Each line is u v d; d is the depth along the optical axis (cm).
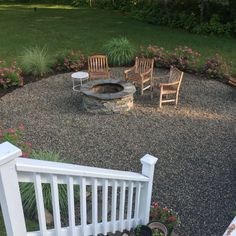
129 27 1589
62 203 443
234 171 571
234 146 654
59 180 266
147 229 390
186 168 581
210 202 493
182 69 1067
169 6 1652
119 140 677
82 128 725
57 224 276
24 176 236
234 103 850
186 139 681
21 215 231
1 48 1294
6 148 214
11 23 1684
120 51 1123
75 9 1989
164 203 490
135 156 621
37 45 1327
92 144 661
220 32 1465
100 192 493
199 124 743
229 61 1138
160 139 681
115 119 768
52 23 1675
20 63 1078
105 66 973
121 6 1919
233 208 480
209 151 636
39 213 255
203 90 926
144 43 1349
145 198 391
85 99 795
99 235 377
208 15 1554
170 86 838
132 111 806
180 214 468
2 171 211
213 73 1003
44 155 491
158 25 1625
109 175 311
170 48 1286
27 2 2211
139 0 1808
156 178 551
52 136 690
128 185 366
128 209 384
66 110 812
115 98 774
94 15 1834
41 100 868
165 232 398
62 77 1023
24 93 911
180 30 1543
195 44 1335
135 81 884
